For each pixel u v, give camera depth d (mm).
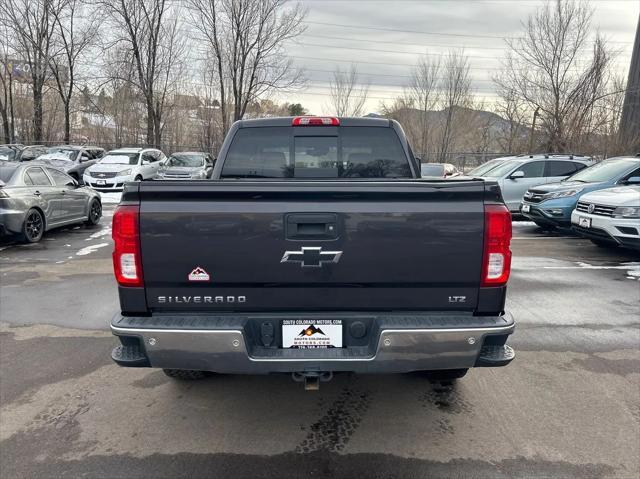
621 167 10289
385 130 4082
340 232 2590
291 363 2598
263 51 32031
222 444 2959
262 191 2568
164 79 32438
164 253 2602
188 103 38938
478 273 2629
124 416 3277
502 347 2768
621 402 3477
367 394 3592
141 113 36531
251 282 2629
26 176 9562
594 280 6949
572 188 10234
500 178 13227
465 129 41156
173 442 2980
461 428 3135
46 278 6965
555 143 25328
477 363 2635
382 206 2582
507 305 5758
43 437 3025
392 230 2590
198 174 18156
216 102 36312
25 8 29000
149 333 2559
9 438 3016
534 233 11320
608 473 2682
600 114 23734
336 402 3475
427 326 2572
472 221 2594
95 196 11977
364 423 3197
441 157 34094
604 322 5172
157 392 3615
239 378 3850
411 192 2576
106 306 5680
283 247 2596
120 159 19328
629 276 7191
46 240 9977
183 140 41281
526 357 4254
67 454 2854
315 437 3037
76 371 3963
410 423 3195
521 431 3098
